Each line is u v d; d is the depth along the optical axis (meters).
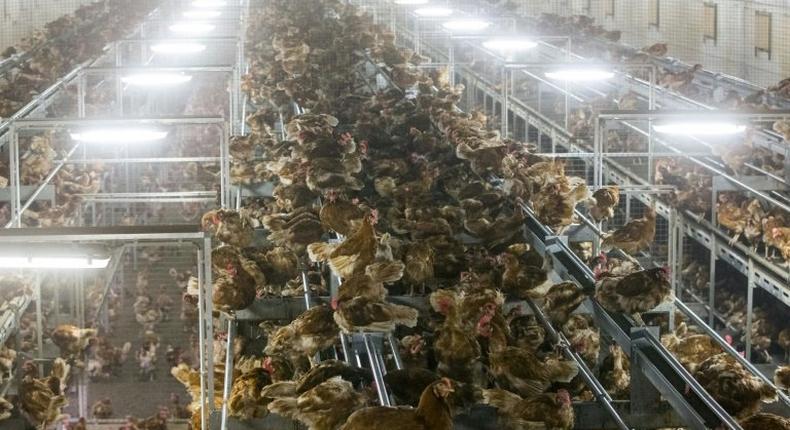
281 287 15.66
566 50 30.67
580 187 17.56
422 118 24.58
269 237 16.42
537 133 32.50
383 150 22.59
